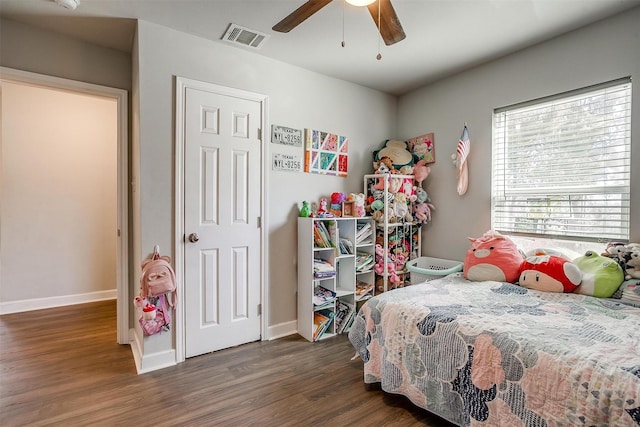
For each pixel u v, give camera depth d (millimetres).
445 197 3246
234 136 2580
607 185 2242
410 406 1870
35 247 3521
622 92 2168
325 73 3084
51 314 3361
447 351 1637
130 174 2645
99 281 3889
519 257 2396
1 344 2635
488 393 1456
